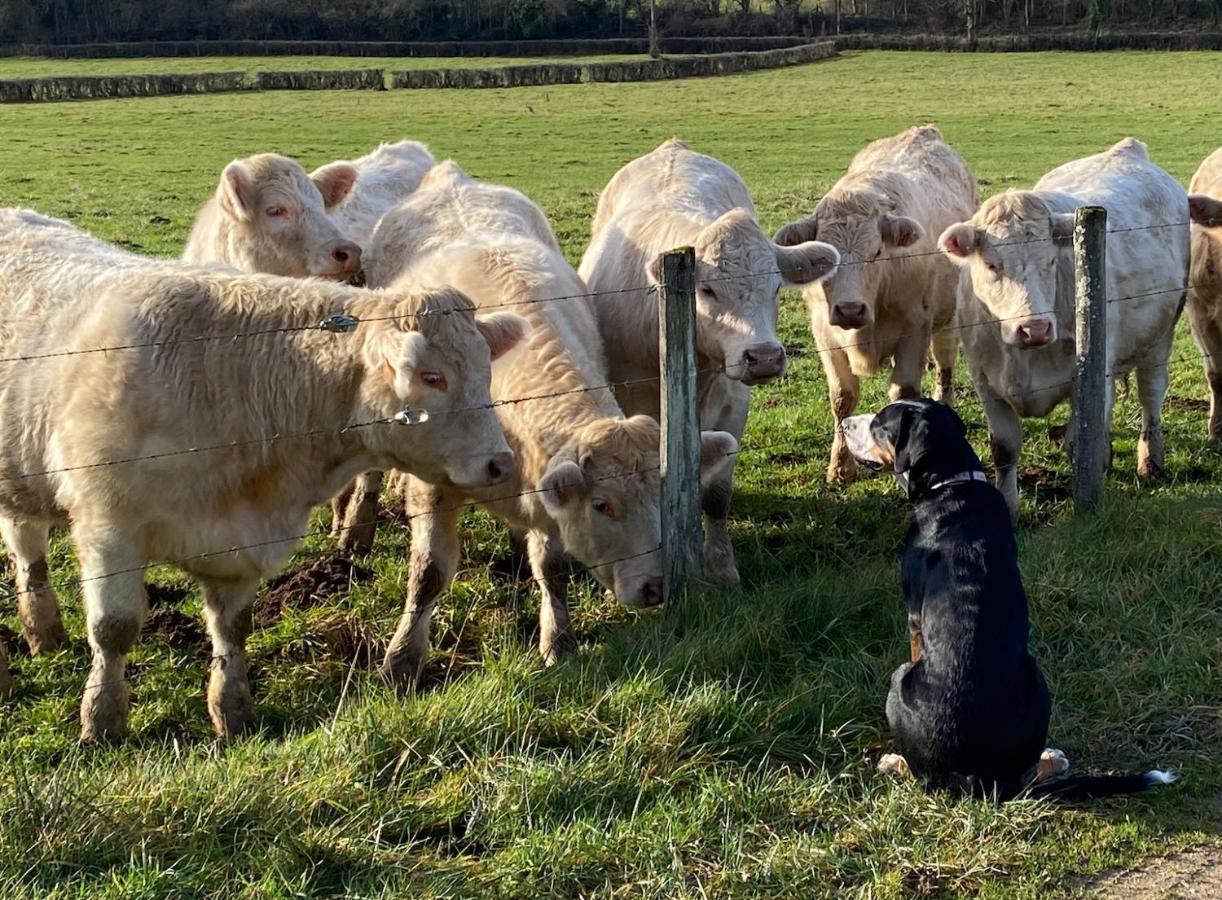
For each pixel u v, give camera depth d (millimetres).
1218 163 6840
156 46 50094
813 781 3584
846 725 3824
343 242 5988
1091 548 4801
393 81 38406
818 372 8109
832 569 4969
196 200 15469
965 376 8016
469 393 3967
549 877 3217
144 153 21250
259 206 5957
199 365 3965
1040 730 3537
